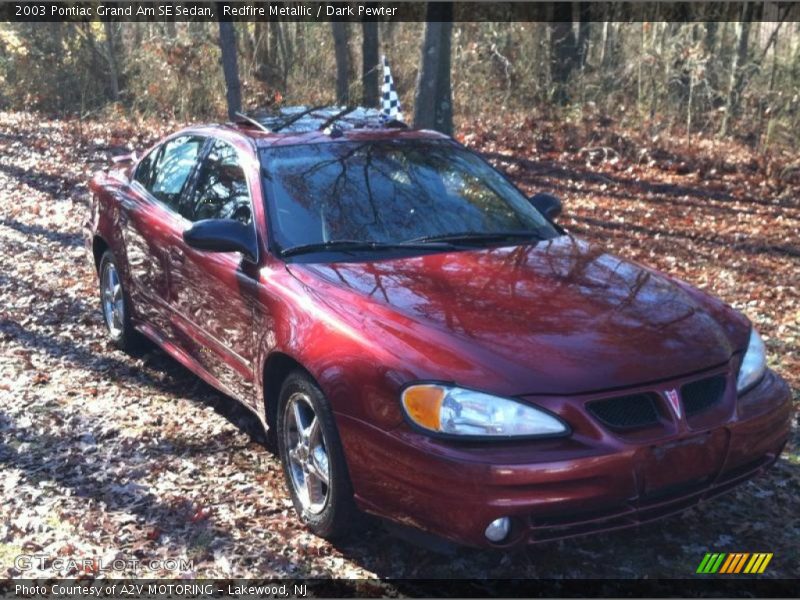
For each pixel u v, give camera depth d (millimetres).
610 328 3588
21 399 5398
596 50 20844
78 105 20328
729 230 11109
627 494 3254
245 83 19141
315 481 3902
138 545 3838
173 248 5035
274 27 20422
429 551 3773
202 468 4551
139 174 5965
